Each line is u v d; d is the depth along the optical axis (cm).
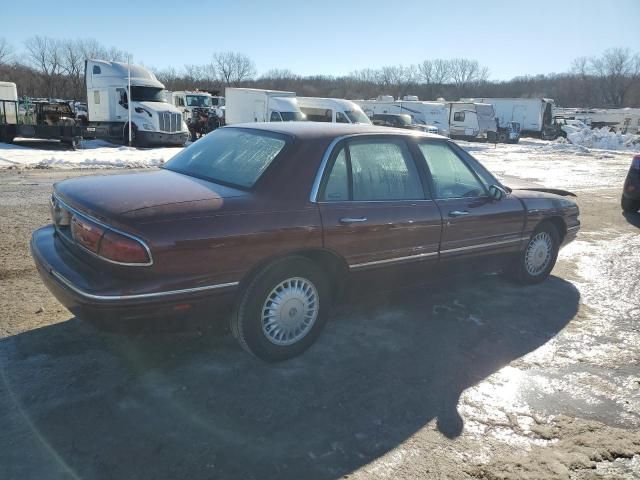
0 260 523
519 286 551
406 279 419
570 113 5916
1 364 333
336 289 384
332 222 353
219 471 252
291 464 261
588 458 279
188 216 301
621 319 476
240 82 9375
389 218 385
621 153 3192
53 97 6781
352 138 382
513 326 446
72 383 317
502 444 287
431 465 267
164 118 2194
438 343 404
